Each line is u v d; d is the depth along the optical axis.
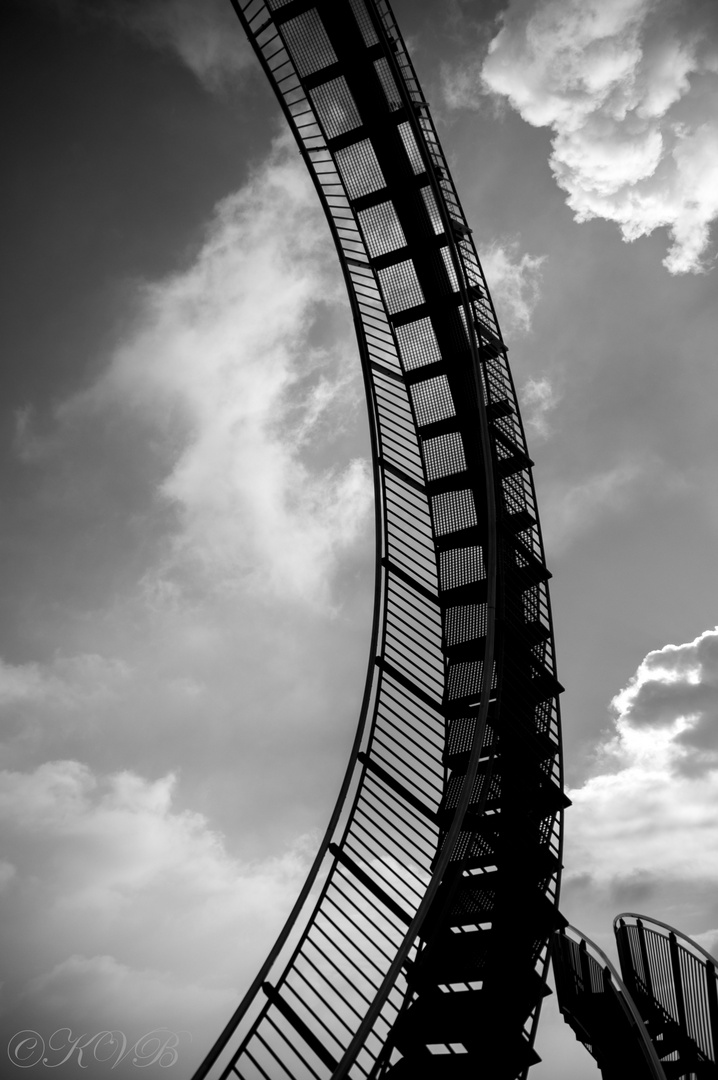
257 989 8.00
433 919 8.59
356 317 12.74
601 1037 9.14
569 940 11.02
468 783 8.34
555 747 9.98
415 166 12.58
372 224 12.84
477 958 7.99
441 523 11.88
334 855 9.49
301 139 12.73
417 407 12.49
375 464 12.44
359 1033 6.66
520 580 10.90
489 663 9.09
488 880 8.58
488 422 11.59
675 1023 8.80
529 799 9.23
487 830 8.75
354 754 10.37
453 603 11.27
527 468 11.73
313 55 12.63
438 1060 7.44
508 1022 7.74
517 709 9.85
